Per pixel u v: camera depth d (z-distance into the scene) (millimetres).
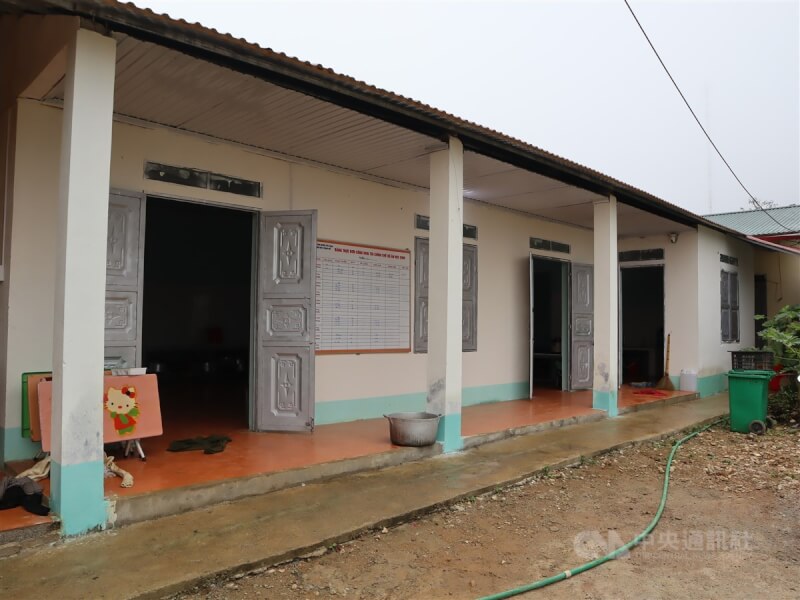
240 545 3490
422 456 5609
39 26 4055
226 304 11633
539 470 5348
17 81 4488
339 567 3434
